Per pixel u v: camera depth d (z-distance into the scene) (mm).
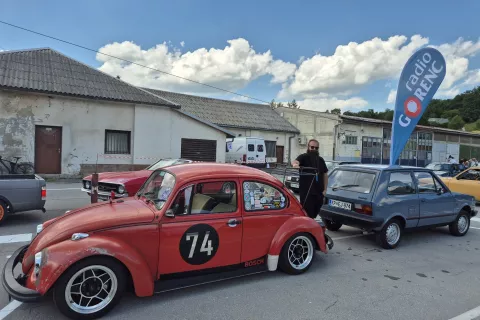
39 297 2945
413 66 9203
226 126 24234
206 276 3844
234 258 3986
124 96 15906
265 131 26453
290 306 3609
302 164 5535
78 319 3133
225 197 4031
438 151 34375
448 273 4820
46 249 3086
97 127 15430
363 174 6195
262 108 30531
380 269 4879
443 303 3818
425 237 6984
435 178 6770
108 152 15906
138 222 3430
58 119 14516
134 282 3287
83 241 3131
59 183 13242
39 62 15578
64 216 3715
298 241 4508
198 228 3715
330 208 6344
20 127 13773
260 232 4152
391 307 3676
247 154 21062
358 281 4383
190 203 3752
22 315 3232
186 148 17859
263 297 3795
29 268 3256
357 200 5859
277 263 4270
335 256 5414
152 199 3971
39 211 7852
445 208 6715
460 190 11867
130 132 16328
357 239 6520
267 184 4305
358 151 27625
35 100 14008
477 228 8031
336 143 26188
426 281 4477
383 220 5711
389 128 29703
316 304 3680
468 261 5406
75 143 14945
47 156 14477
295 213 4504
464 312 3607
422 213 6281
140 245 3412
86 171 15227
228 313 3412
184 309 3461
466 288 4277
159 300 3639
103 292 3264
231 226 3924
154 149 16812
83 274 3141
